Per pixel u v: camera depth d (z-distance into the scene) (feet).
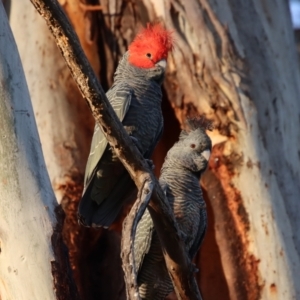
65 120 40.81
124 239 21.57
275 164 40.09
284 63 43.88
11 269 26.99
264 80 41.37
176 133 42.22
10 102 28.84
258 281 38.34
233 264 38.63
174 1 41.09
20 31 42.50
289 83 43.65
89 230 38.75
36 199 27.89
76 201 39.40
